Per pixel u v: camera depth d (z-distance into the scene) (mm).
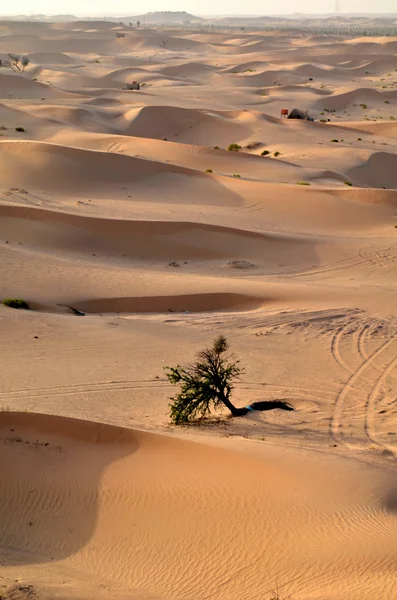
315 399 20219
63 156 56688
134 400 19625
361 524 11062
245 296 30859
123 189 53781
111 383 20844
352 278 36094
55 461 13742
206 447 13664
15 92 117250
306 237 42531
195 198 52750
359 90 132250
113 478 13102
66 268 33094
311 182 62531
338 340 25500
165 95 130125
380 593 9086
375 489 12312
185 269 36844
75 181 54219
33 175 54250
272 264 38500
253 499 11984
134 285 31609
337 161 73938
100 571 10727
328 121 109625
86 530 11781
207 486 12516
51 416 14828
